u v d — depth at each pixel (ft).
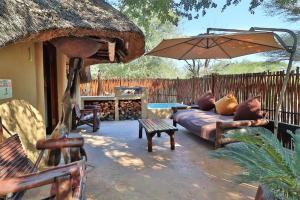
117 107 30.58
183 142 19.22
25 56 13.74
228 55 21.86
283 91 15.37
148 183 11.55
